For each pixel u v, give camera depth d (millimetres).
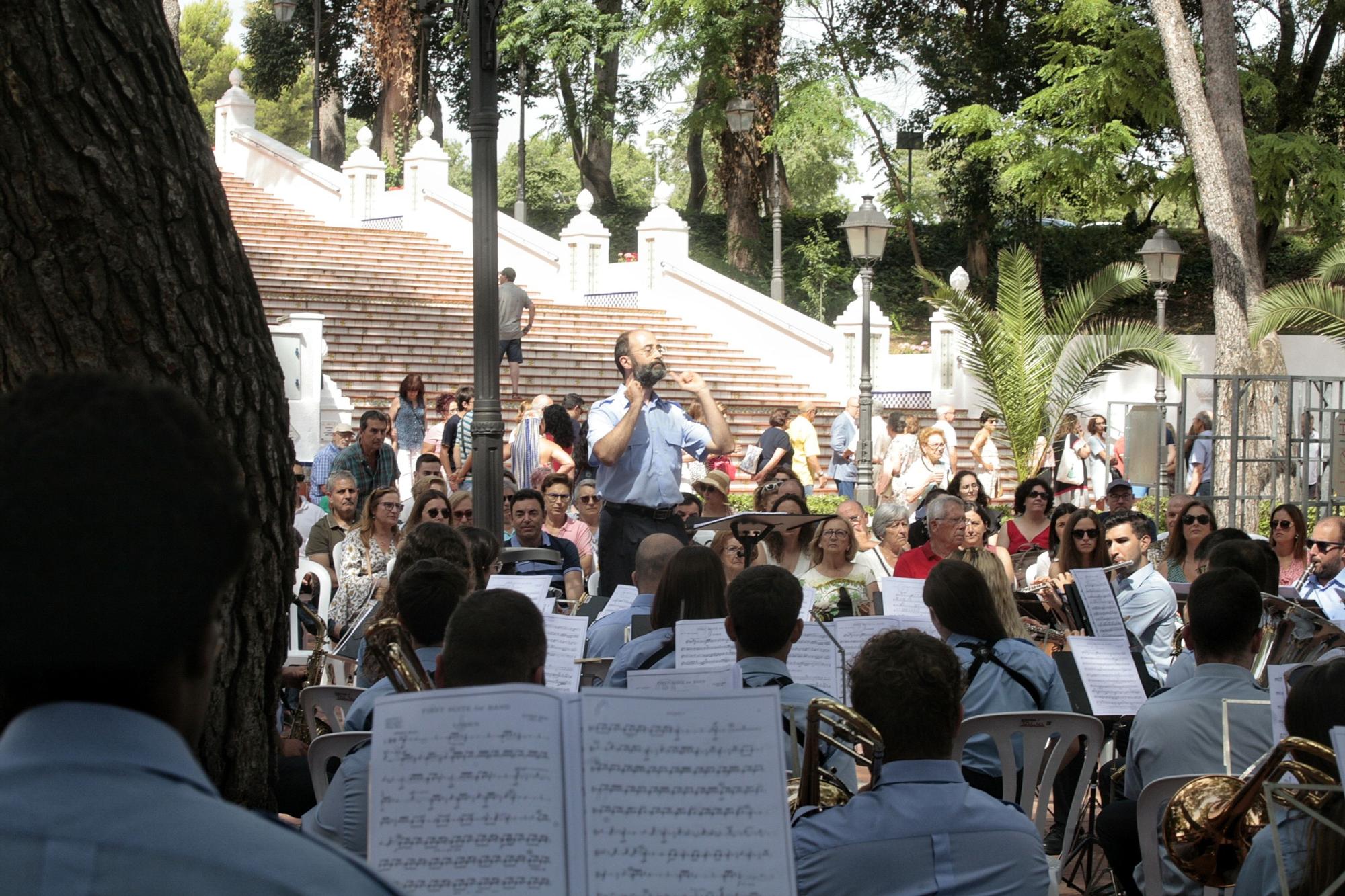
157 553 1110
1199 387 24453
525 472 13547
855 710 3273
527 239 27781
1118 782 5934
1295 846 2969
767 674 4320
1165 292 19328
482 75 8266
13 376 3227
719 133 31250
